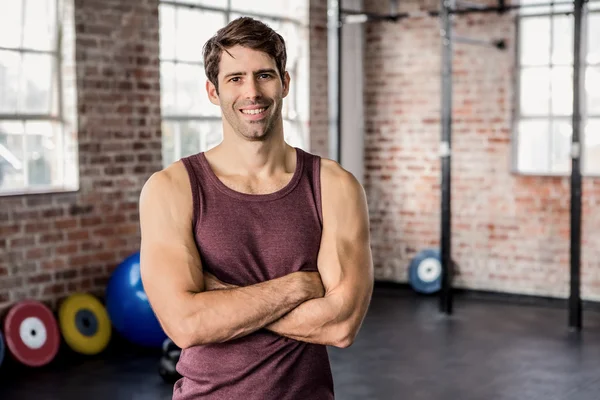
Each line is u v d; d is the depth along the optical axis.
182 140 7.14
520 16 8.06
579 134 6.73
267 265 1.94
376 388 5.25
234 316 1.85
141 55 6.54
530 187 8.11
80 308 6.04
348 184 2.04
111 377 5.46
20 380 5.38
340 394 5.11
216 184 1.95
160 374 5.46
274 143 1.98
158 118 6.70
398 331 6.83
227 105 1.89
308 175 2.01
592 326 7.01
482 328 6.94
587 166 7.89
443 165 7.41
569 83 7.89
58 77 6.16
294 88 8.16
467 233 8.48
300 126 8.13
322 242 1.99
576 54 6.63
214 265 1.93
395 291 8.59
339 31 7.89
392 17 8.45
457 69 8.38
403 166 8.73
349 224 2.01
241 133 1.91
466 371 5.65
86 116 6.18
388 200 8.84
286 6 8.12
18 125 5.94
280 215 1.95
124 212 6.51
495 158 8.27
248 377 1.90
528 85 8.09
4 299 5.75
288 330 1.91
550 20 7.93
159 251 1.92
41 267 5.96
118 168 6.43
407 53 8.60
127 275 5.91
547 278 8.10
